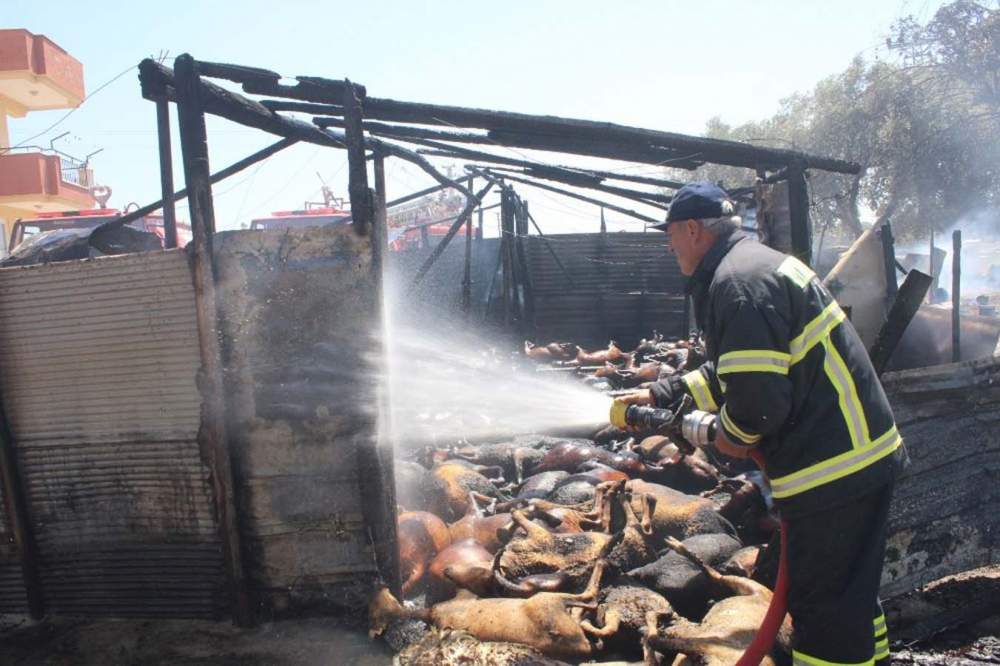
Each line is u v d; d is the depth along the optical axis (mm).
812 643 2887
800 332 2754
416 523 4547
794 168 6883
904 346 7871
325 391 3961
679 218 3064
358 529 4012
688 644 3162
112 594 4297
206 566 4164
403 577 4328
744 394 2693
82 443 4223
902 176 22141
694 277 3066
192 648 3908
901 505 4184
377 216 3982
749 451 2984
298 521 4020
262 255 3934
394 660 3627
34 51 20609
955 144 21172
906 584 4219
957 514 4383
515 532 4305
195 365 4035
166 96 5082
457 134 6973
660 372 11047
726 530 4641
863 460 2797
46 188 21266
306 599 4051
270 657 3771
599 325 16250
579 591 3965
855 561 2836
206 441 4047
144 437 4141
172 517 4168
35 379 4242
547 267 16250
